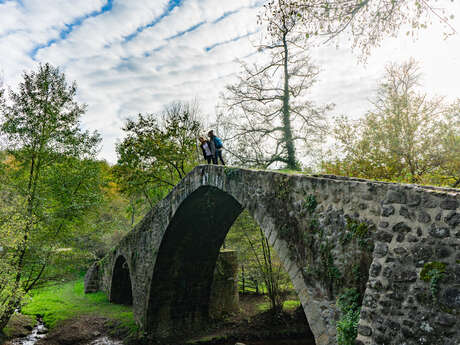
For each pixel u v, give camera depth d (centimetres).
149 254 1349
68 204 1343
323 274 488
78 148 1357
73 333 1341
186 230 1229
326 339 464
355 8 586
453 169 909
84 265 1425
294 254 554
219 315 1495
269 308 1569
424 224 343
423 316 317
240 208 1198
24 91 1261
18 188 1202
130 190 2044
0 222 1079
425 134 946
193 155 2116
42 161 1284
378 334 346
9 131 1214
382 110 1030
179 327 1373
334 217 479
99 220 1514
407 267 343
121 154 1906
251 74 1526
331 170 1125
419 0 536
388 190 388
